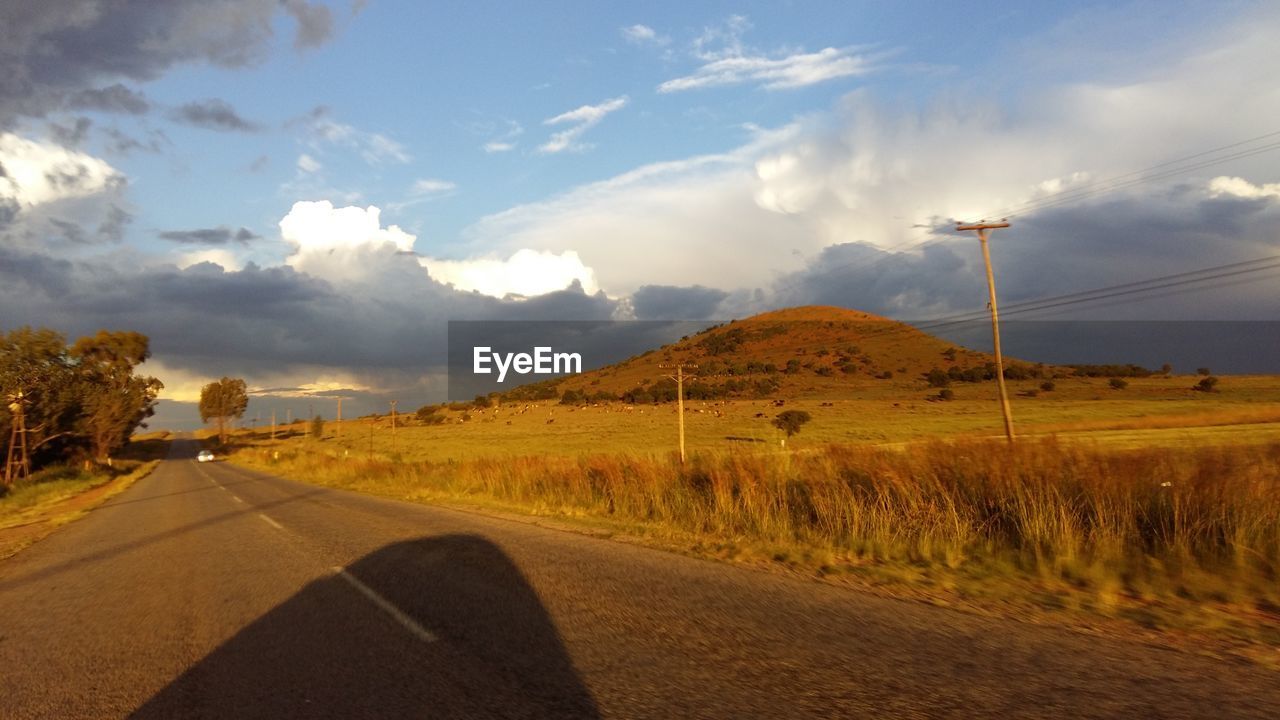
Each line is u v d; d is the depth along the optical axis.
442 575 8.80
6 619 7.70
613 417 95.88
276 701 4.71
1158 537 8.01
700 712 4.19
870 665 4.90
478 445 66.38
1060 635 5.45
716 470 14.36
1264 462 8.63
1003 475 9.88
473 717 4.27
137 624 7.17
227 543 13.20
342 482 32.69
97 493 34.22
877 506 10.32
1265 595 6.33
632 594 7.35
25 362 47.03
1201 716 3.91
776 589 7.36
